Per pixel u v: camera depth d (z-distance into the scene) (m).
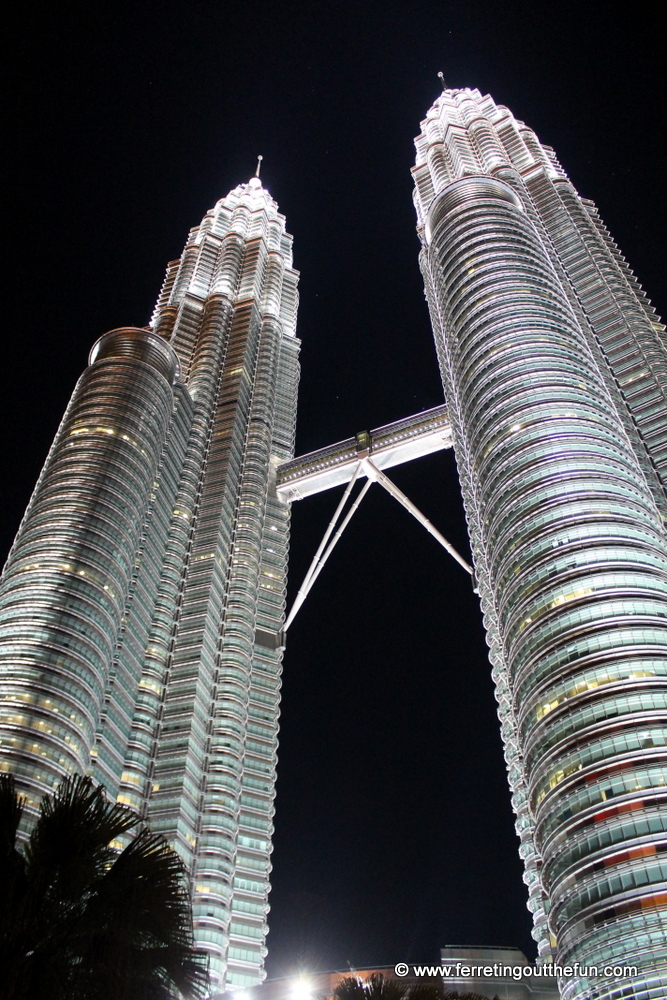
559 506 123.81
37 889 21.33
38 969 20.25
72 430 154.25
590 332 182.12
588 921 83.44
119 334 175.62
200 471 187.00
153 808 130.25
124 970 21.03
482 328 166.50
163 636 151.88
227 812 137.00
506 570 123.88
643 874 83.00
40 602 124.06
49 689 115.50
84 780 23.97
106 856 22.94
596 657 102.94
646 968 76.94
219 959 120.81
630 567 112.44
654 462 152.50
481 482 142.62
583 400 143.75
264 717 162.62
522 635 113.75
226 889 128.88
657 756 91.06
